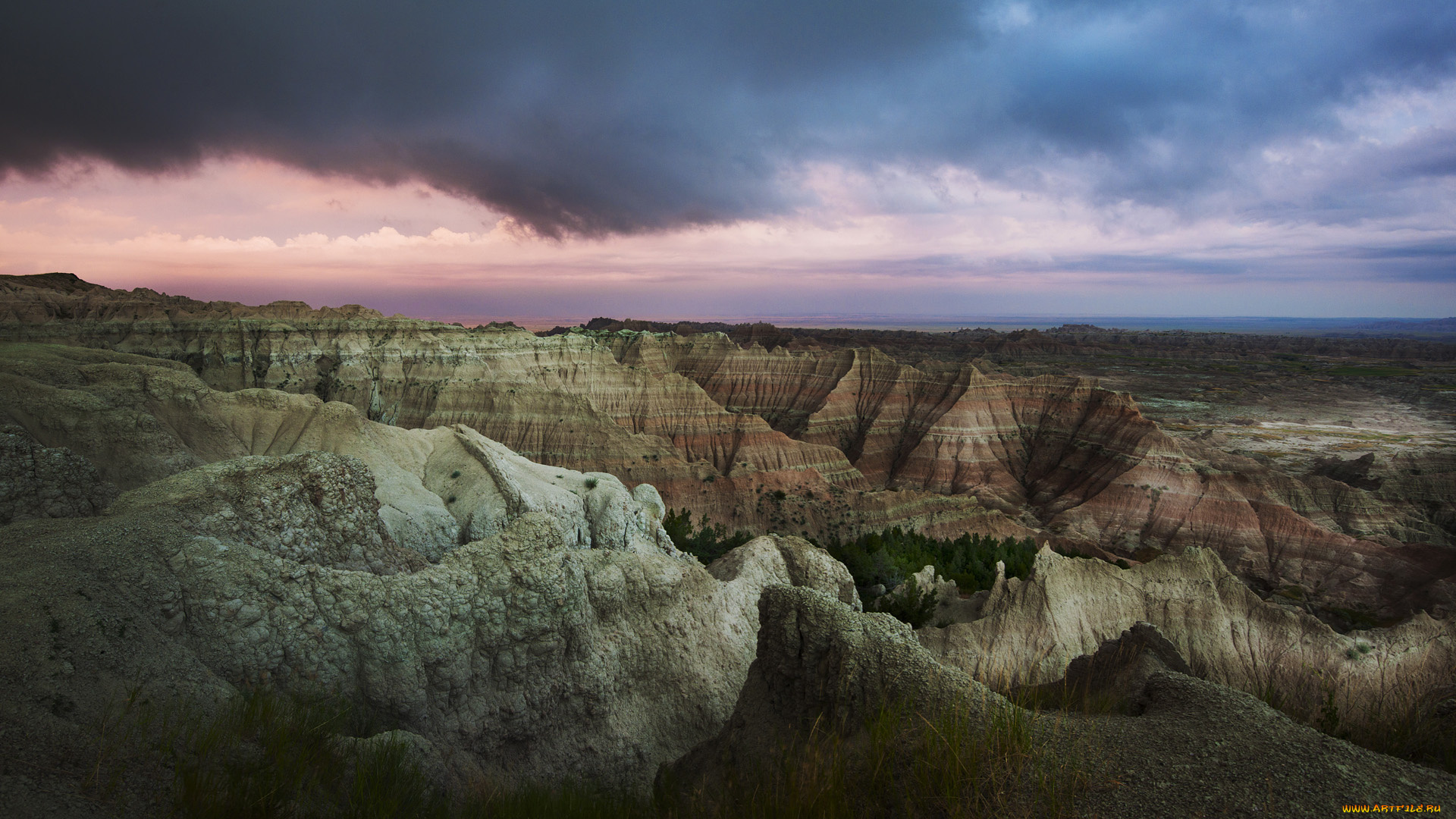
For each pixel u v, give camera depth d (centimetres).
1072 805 701
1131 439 11969
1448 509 10231
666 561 1878
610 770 1512
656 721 1659
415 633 1293
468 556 1455
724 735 1339
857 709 1079
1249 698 887
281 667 1124
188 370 3528
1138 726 855
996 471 13138
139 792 688
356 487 1680
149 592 1021
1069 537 9319
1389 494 10831
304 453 1627
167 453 2369
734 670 1861
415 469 3180
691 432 11694
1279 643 2684
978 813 710
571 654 1529
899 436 14550
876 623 1190
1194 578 2977
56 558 984
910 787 796
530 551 1511
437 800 939
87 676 829
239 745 830
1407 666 2455
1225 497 10025
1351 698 1983
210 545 1153
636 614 1738
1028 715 908
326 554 1534
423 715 1255
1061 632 2834
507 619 1433
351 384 10106
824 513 9188
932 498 9762
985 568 5562
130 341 8956
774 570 2275
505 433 9706
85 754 708
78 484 1672
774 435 11669
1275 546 9169
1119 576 3016
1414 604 7431
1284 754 750
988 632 2856
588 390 12006
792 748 1050
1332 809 661
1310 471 12738
